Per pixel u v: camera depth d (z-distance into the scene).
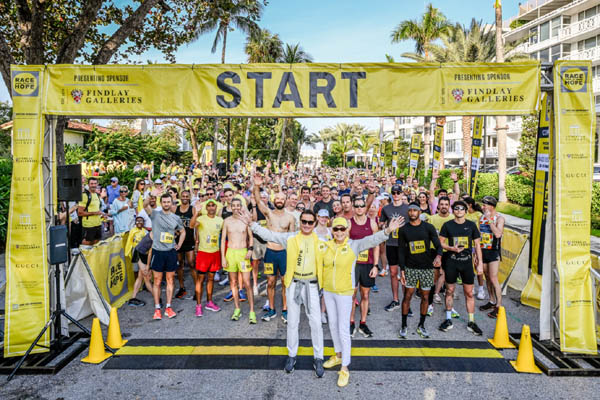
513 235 7.78
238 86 5.18
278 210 6.05
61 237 4.83
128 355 4.82
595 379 4.30
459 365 4.58
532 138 20.78
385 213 6.80
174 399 3.92
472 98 5.07
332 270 4.31
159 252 5.96
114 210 9.58
